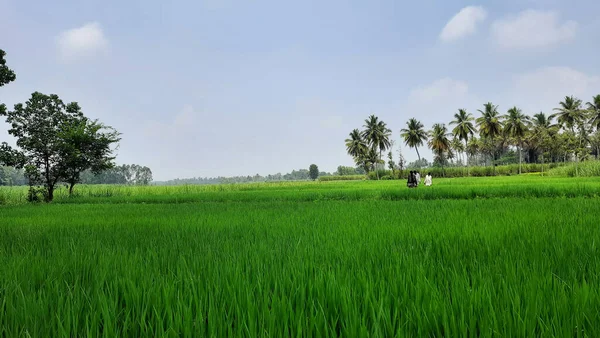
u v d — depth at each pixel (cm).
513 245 399
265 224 689
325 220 733
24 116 2331
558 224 555
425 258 339
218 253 397
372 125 9131
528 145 9388
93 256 389
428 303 212
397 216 777
